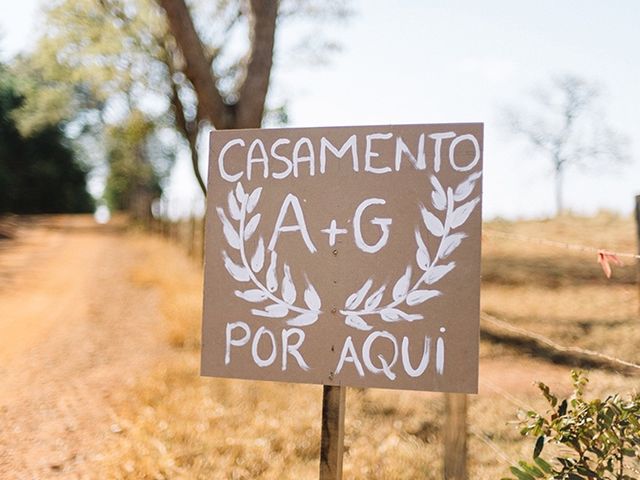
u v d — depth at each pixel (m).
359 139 3.70
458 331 3.53
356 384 3.63
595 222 19.72
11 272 18.98
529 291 12.52
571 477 3.30
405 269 3.60
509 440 5.60
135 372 8.20
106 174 55.22
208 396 6.88
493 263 15.16
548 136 37.81
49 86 20.55
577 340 8.84
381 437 5.82
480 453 5.35
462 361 3.52
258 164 3.82
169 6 9.01
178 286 14.18
